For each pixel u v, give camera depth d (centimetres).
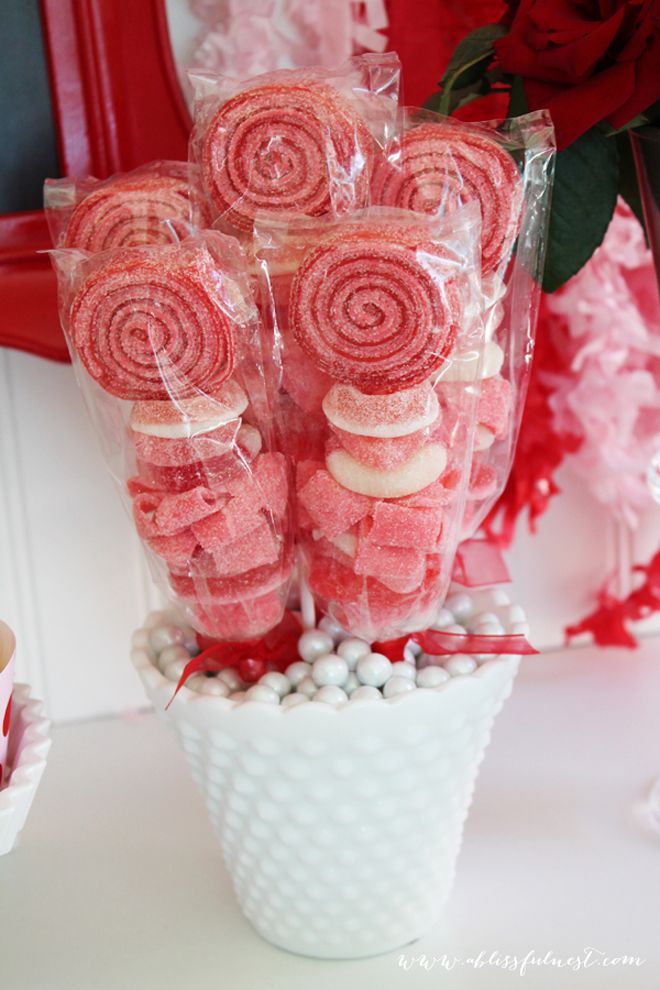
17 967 56
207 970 55
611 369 70
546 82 55
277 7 64
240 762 51
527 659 76
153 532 49
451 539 51
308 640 54
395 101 54
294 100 49
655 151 54
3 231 63
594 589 77
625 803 63
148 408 48
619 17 51
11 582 70
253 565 50
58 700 72
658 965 54
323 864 53
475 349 49
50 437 68
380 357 47
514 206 51
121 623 72
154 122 64
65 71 63
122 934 57
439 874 55
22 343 64
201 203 52
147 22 63
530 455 72
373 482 48
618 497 73
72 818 65
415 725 50
